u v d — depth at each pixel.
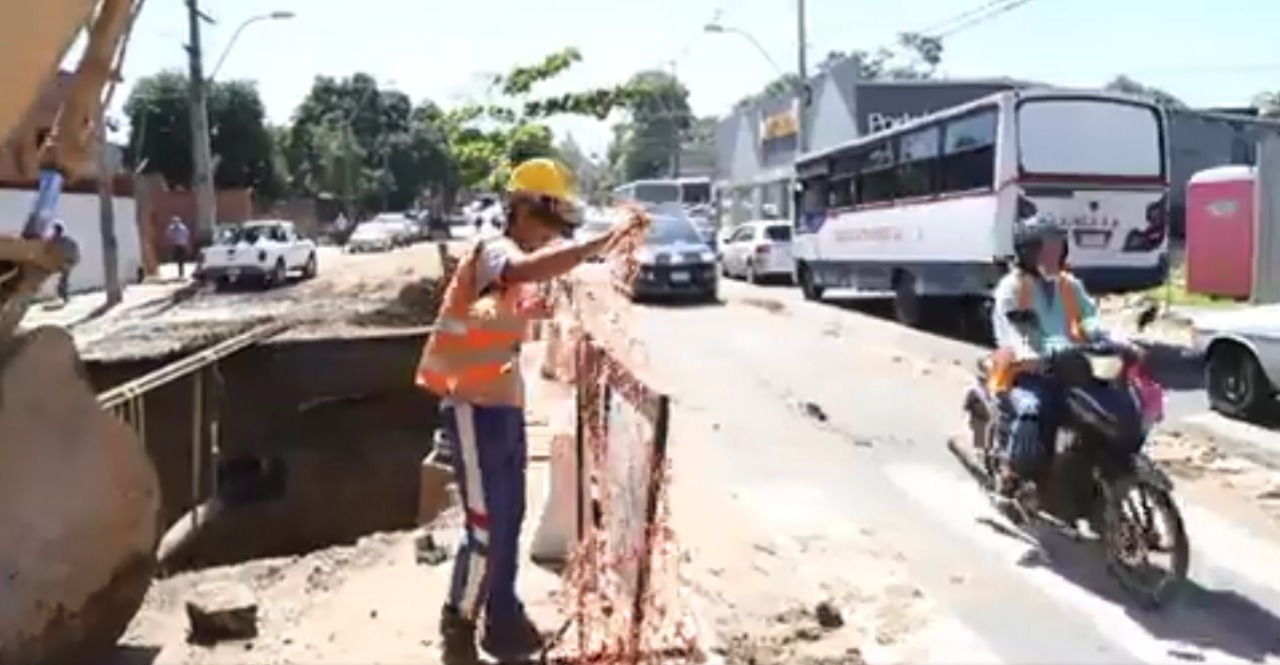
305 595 6.61
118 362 16.03
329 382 17.42
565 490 6.87
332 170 74.88
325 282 28.66
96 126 6.30
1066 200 17.12
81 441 5.81
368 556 7.43
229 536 14.55
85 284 31.31
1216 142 40.41
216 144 58.38
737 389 14.09
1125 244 17.31
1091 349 6.92
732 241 34.34
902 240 21.02
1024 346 7.23
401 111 86.38
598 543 5.61
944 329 20.44
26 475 5.56
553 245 5.09
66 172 6.30
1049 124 17.09
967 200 18.22
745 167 60.38
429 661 5.52
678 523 8.10
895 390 13.99
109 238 25.83
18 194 7.98
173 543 13.35
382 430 17.39
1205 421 11.88
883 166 22.08
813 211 26.31
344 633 5.93
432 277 23.83
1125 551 6.73
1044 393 7.14
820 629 6.25
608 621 5.29
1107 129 17.19
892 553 7.59
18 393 5.70
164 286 31.89
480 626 5.45
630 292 6.27
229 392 16.91
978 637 6.24
